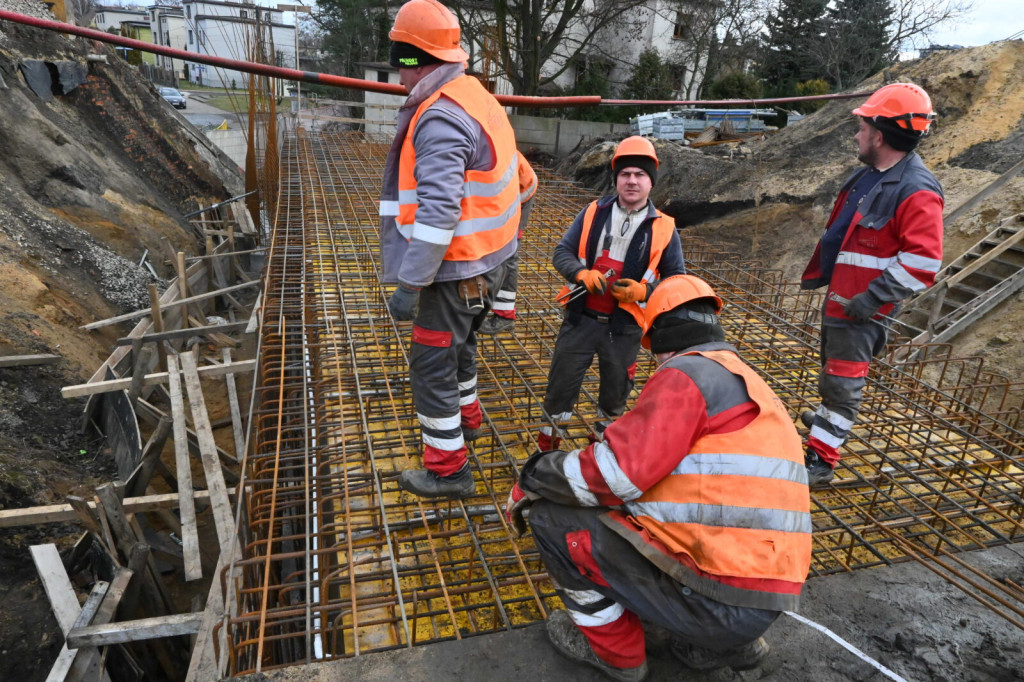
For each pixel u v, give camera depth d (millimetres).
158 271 9508
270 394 4398
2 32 9844
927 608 2506
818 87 23625
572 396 3441
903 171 2812
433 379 2482
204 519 6496
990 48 8945
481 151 2205
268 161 10422
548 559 1968
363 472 3332
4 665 4258
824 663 2188
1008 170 7555
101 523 4566
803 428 4000
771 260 8711
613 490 1703
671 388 1717
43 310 6969
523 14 18578
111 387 5867
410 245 2094
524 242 7359
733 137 14078
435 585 2699
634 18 24641
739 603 1693
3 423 5715
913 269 2691
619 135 13875
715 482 1700
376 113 19656
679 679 2090
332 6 31016
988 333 6617
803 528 1759
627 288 3000
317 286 5492
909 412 4391
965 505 3426
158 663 4977
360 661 2092
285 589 2338
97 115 11758
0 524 4598
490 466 3219
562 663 2115
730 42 23875
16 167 8594
